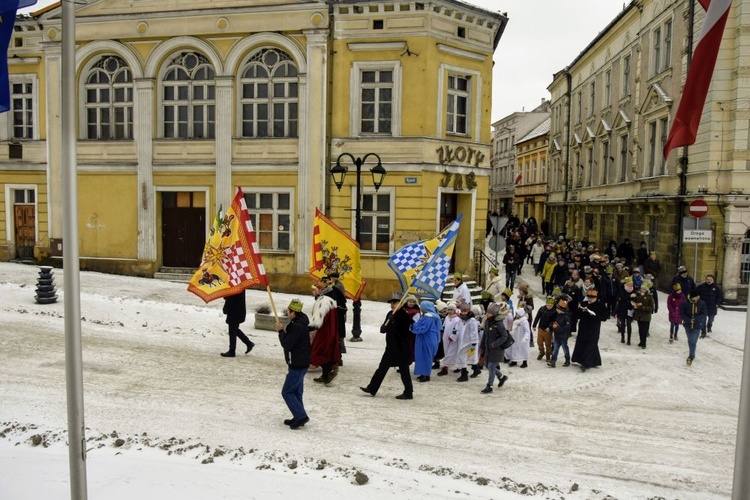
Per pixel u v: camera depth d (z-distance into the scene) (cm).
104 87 2162
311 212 2006
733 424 978
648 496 708
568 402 1070
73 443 527
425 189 1934
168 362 1168
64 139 512
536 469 770
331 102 1962
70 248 516
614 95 3206
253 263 1164
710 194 2112
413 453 799
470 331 1197
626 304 1598
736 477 450
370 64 1941
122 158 2139
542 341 1397
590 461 804
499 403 1046
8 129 2273
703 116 2158
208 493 658
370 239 1986
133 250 2159
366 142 1955
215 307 1738
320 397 1023
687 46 2272
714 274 2155
